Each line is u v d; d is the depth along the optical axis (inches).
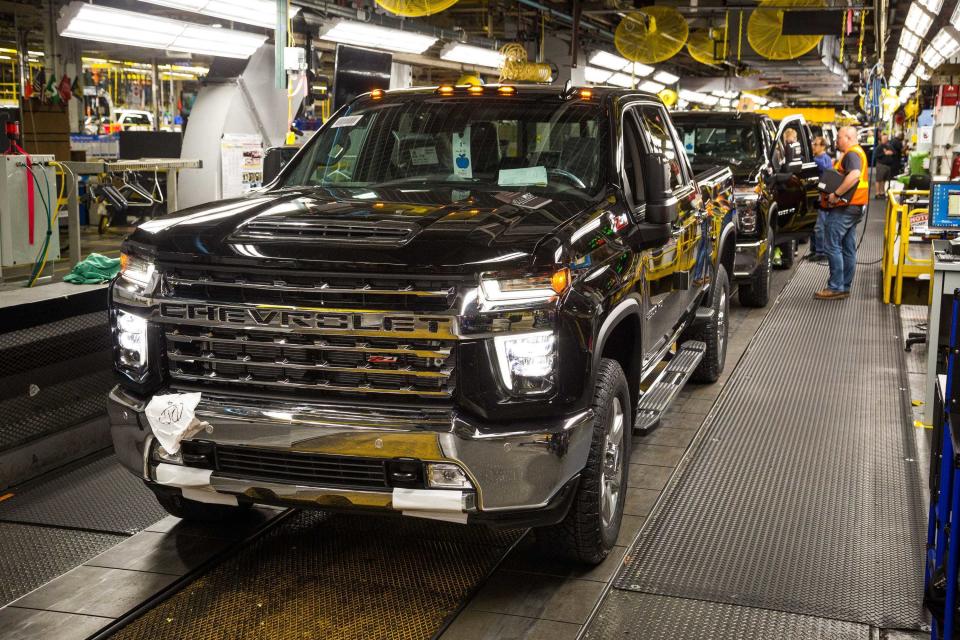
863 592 148.8
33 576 155.2
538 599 146.4
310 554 163.9
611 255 152.4
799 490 193.8
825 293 427.5
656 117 215.2
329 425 131.0
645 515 180.2
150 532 172.1
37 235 234.7
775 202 420.8
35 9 547.5
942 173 658.2
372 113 192.5
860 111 1765.5
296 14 399.9
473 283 128.4
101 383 221.6
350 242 133.2
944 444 132.7
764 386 278.4
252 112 421.7
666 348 205.3
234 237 138.6
